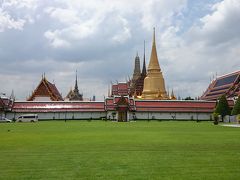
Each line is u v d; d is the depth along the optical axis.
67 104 134.25
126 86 182.75
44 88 148.00
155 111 132.25
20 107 132.38
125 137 37.47
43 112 132.00
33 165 19.22
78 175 16.61
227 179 15.74
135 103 133.12
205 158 21.58
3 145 28.97
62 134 42.59
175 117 133.75
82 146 28.14
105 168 18.31
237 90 142.38
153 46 168.75
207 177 16.12
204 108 135.88
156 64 166.00
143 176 16.34
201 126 70.75
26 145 28.92
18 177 16.23
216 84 163.62
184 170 17.75
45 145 28.94
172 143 30.61
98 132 46.91
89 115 133.62
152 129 56.19
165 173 17.03
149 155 22.92
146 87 165.38
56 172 17.33
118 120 126.12
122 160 20.86
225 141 32.62
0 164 19.55
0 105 125.88
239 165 19.14
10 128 59.44
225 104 105.75
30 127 63.75
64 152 24.45
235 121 101.50
